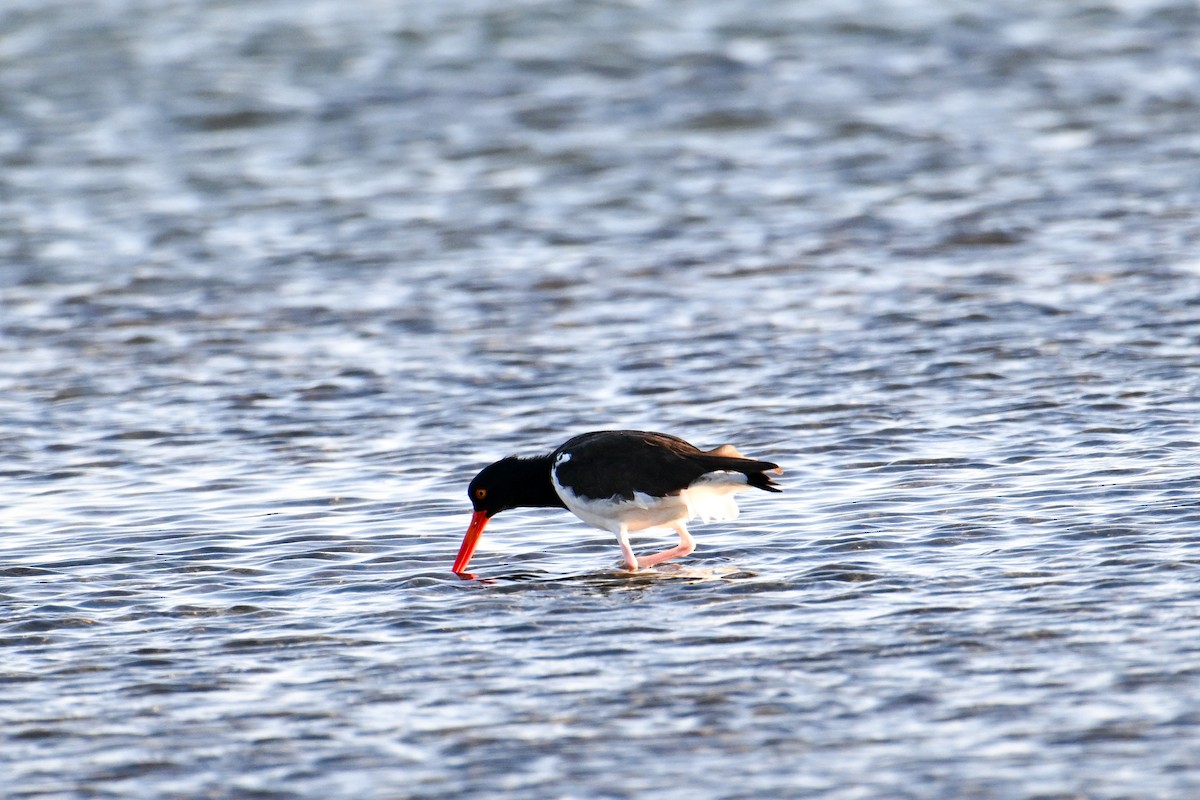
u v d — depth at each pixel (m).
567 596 11.69
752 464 12.23
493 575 12.38
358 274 24.16
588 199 28.27
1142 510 12.73
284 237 26.52
